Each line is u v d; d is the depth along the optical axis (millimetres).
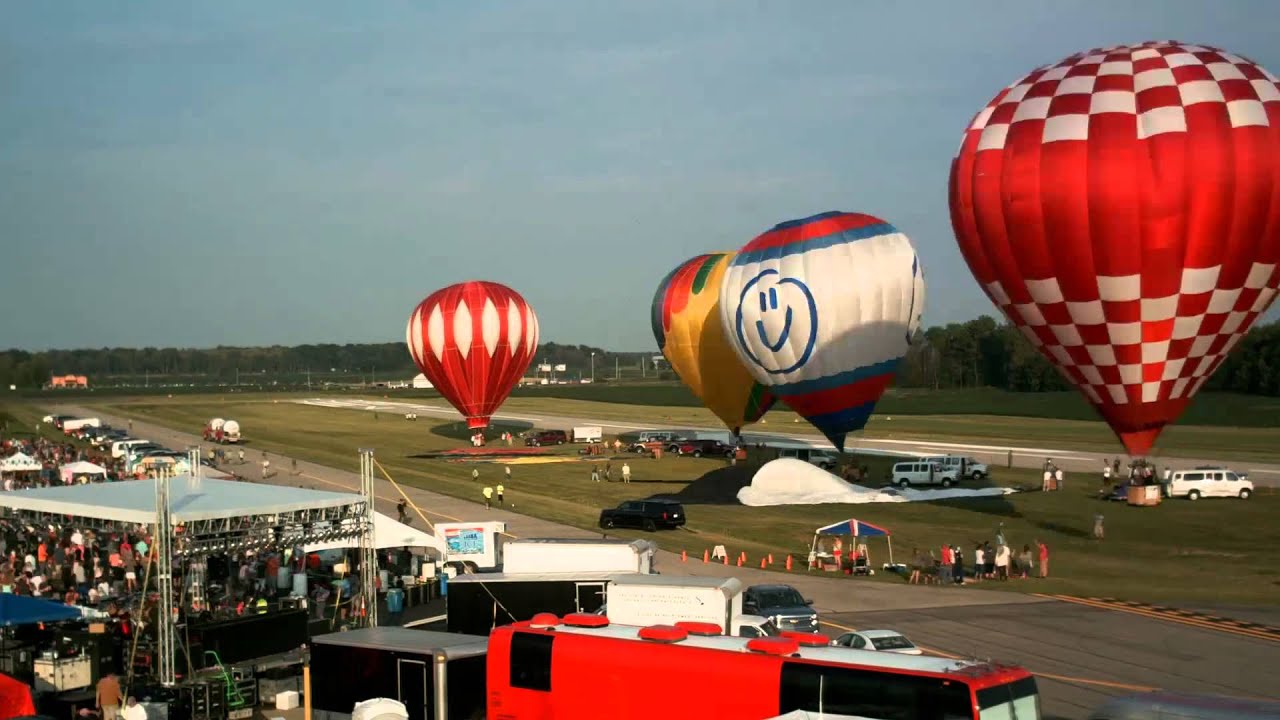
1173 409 44812
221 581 39531
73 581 40500
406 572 43719
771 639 19547
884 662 18172
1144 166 40469
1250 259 41156
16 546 46312
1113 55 42938
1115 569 45875
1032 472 75812
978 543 51969
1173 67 41469
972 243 45250
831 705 18094
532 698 21250
